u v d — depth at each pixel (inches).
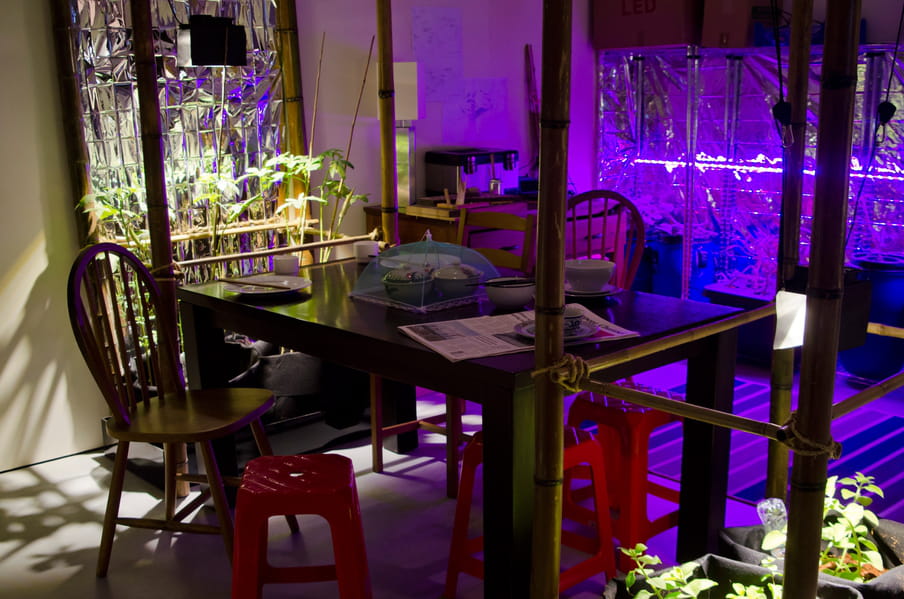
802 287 60.4
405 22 171.9
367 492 122.7
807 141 169.3
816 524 53.2
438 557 104.3
